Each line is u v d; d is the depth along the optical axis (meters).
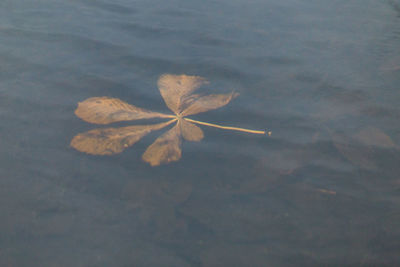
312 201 1.29
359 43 1.56
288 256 1.24
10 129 1.34
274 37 1.57
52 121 1.36
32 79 1.42
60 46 1.51
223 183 1.30
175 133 1.35
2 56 1.47
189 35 1.56
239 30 1.58
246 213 1.27
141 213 1.27
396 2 1.71
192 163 1.32
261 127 1.37
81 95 1.40
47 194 1.28
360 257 1.24
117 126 1.35
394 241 1.25
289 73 1.47
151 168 1.31
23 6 1.62
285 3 1.70
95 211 1.27
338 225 1.27
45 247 1.24
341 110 1.41
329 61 1.51
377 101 1.42
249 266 1.23
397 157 1.34
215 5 1.67
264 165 1.32
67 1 1.66
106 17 1.61
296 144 1.35
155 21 1.60
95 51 1.50
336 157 1.34
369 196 1.29
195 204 1.28
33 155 1.32
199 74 1.46
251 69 1.48
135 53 1.50
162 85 1.43
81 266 1.22
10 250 1.23
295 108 1.40
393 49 1.54
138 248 1.24
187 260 1.23
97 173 1.30
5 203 1.27
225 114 1.39
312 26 1.61
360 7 1.69
